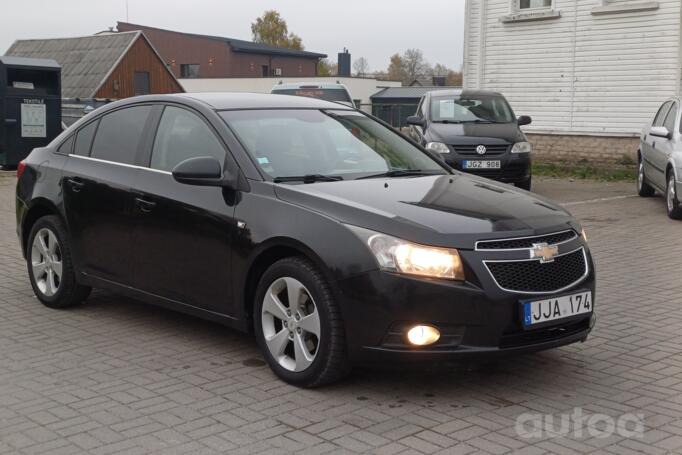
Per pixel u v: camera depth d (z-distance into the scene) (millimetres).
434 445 4121
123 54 42719
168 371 5270
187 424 4398
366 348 4605
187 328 6246
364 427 4352
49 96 19422
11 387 4988
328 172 5559
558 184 17250
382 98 63531
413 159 6176
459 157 13844
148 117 6195
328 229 4754
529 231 4766
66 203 6504
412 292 4484
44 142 19531
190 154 5734
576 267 4980
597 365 5398
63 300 6688
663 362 5465
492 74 21594
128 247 6000
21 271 8289
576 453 4039
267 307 5074
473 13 21750
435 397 4797
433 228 4602
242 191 5273
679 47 18109
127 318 6523
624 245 9875
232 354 5613
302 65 84438
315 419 4461
